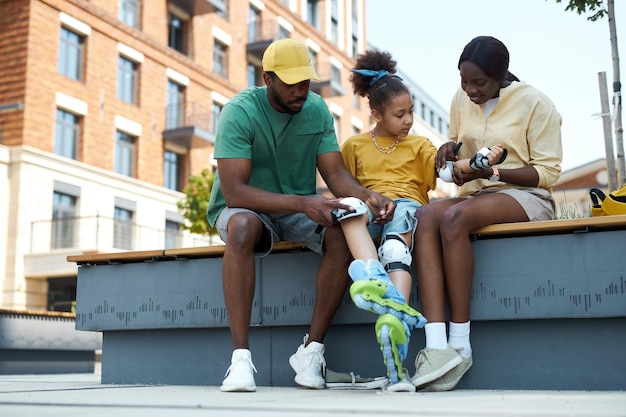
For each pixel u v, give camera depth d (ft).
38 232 42.86
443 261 6.70
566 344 6.60
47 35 44.55
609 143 13.44
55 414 4.15
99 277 8.91
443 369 6.31
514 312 6.67
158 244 50.96
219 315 8.02
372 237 7.22
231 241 6.64
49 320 17.53
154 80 53.47
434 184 7.95
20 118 42.73
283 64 7.00
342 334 7.53
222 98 60.75
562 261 6.57
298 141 7.62
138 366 8.71
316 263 7.64
